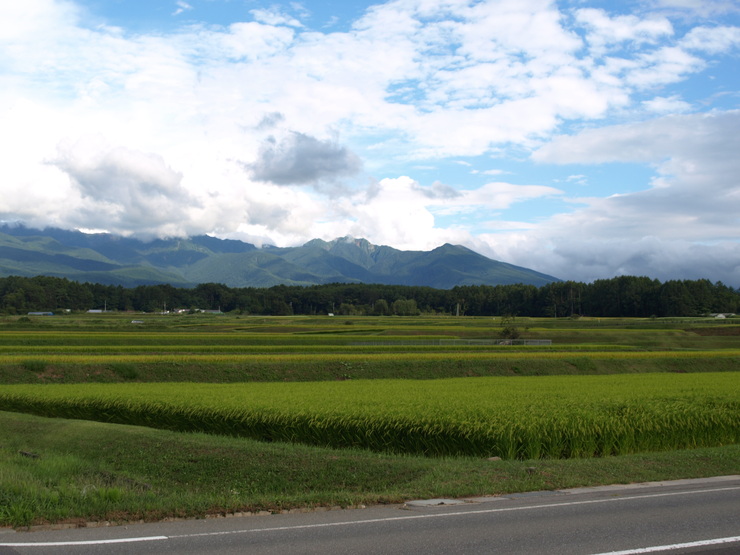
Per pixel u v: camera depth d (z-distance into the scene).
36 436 22.30
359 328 92.50
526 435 17.77
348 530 10.07
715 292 184.62
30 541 9.58
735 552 8.88
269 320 137.50
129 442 19.78
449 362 47.97
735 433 21.55
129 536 9.86
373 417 19.50
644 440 20.02
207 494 13.86
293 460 16.70
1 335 61.97
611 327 105.62
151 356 45.31
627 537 9.55
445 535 9.70
